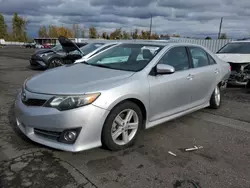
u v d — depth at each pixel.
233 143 3.28
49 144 2.58
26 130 2.70
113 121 2.71
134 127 3.02
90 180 2.29
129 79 2.90
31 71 10.28
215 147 3.13
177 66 3.66
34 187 2.14
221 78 4.70
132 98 2.85
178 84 3.51
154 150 2.97
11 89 6.25
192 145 3.17
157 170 2.52
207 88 4.35
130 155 2.81
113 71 3.18
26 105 2.68
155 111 3.25
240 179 2.42
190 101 3.94
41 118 2.50
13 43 78.06
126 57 3.65
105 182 2.28
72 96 2.46
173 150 3.00
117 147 2.84
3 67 11.66
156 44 3.77
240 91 6.87
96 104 2.51
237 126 3.95
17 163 2.51
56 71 3.36
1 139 3.06
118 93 2.66
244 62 6.86
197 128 3.80
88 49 8.53
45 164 2.52
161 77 3.26
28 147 2.88
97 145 2.65
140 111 3.04
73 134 2.51
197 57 4.21
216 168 2.62
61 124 2.45
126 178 2.35
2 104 4.68
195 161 2.74
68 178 2.30
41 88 2.65
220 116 4.45
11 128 3.43
